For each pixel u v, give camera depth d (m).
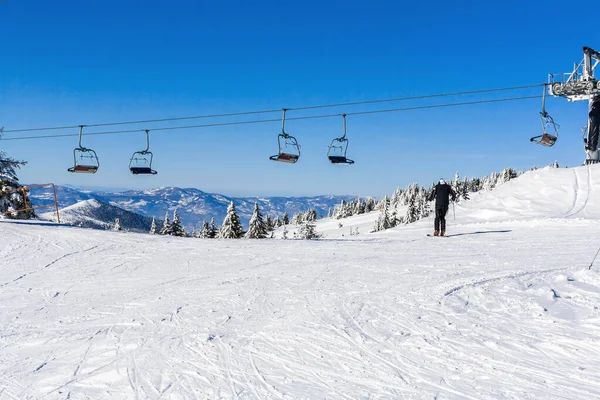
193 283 9.75
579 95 26.75
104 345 6.30
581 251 11.84
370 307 7.08
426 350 5.31
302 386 4.69
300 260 11.76
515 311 6.40
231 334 6.32
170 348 5.97
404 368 4.92
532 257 11.04
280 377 4.93
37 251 14.59
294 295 8.15
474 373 4.68
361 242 15.23
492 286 7.75
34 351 6.30
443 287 7.97
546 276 8.35
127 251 14.15
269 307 7.51
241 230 51.00
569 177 31.70
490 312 6.44
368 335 5.89
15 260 13.48
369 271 9.90
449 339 5.55
